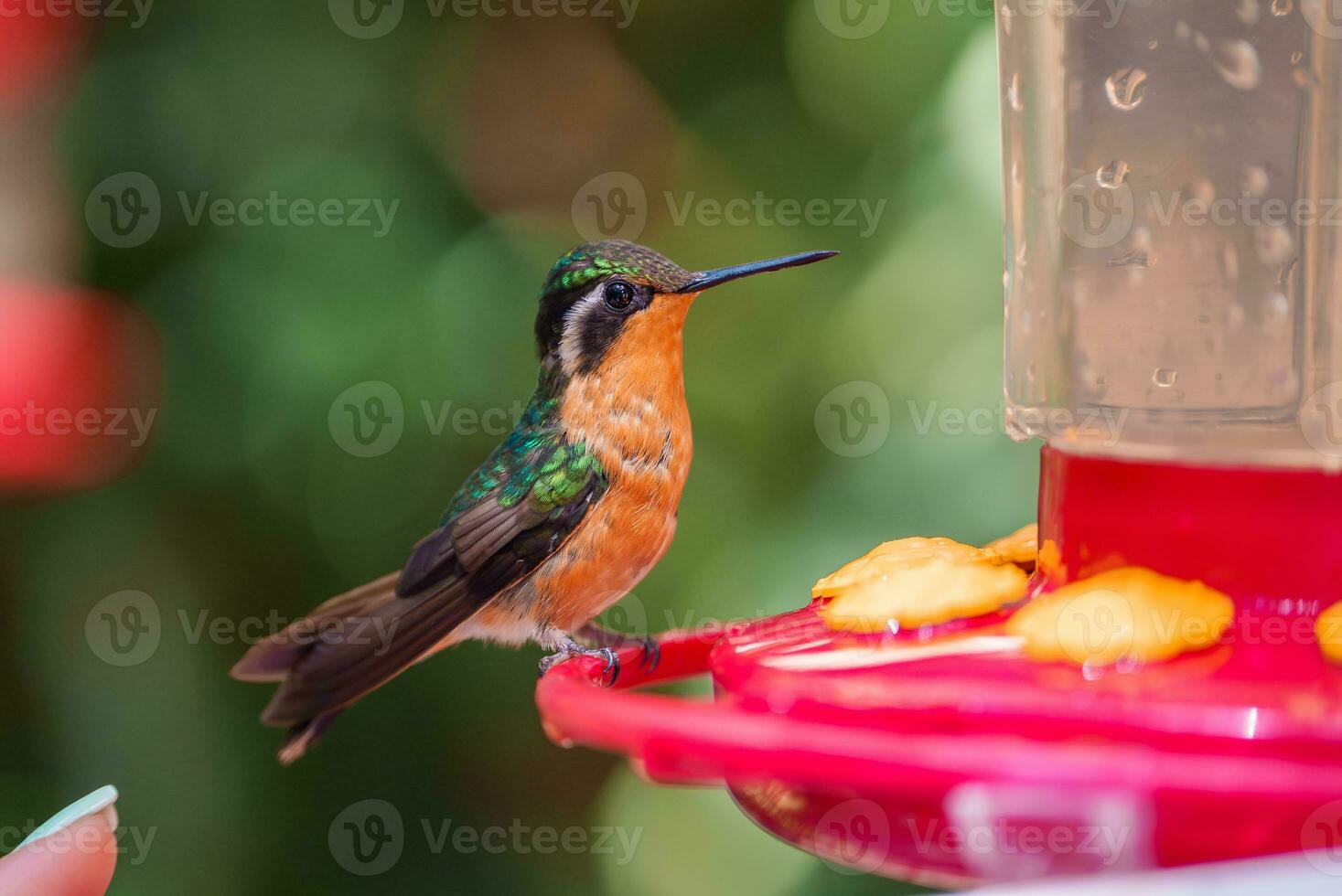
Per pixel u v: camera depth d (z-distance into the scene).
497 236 11.44
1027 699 3.96
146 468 10.85
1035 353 5.52
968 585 4.99
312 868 11.55
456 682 11.88
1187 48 5.16
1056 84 5.46
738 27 11.91
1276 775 3.49
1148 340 5.12
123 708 10.96
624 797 11.58
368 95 11.46
